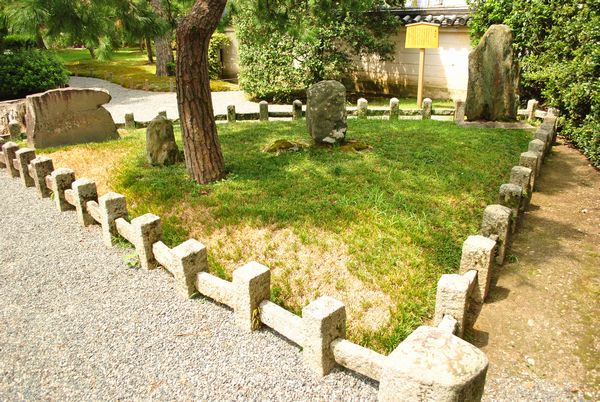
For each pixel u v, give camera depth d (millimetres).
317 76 14797
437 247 4867
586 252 5059
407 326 3770
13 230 5773
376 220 5316
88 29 6605
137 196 6305
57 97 9086
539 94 12039
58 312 4098
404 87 16234
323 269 4523
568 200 6566
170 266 4398
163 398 3121
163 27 7770
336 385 3160
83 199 5711
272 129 9961
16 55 14469
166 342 3662
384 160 7410
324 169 7004
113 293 4363
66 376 3340
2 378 3336
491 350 3619
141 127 11430
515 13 11992
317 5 9570
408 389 2139
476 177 6738
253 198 6023
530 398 3148
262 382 3217
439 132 9375
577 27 9477
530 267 4777
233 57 20672
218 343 3627
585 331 3807
